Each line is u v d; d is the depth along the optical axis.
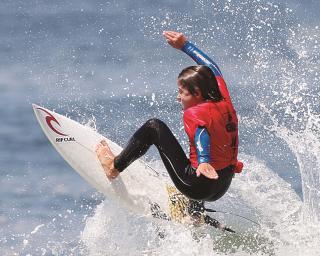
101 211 27.95
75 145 27.84
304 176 29.09
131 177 27.50
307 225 27.06
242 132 41.31
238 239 26.44
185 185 24.67
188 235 26.20
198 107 24.12
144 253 26.84
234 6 57.62
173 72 59.22
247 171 29.03
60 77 64.44
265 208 28.20
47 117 28.08
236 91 47.12
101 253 27.59
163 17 71.44
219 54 54.16
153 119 25.52
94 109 51.59
